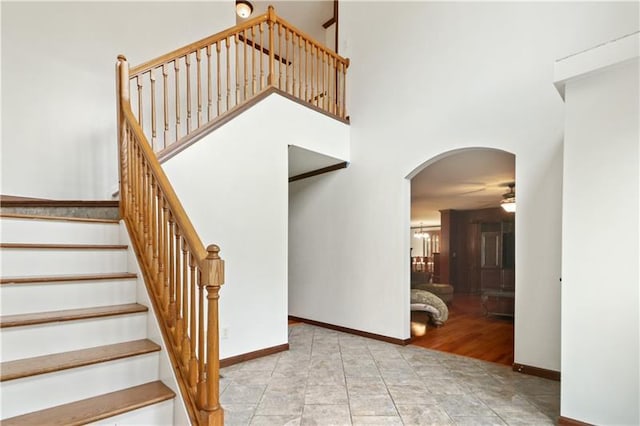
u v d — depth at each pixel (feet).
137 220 7.97
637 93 6.49
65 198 11.64
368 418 7.44
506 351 12.30
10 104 10.75
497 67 10.96
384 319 13.55
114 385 5.88
